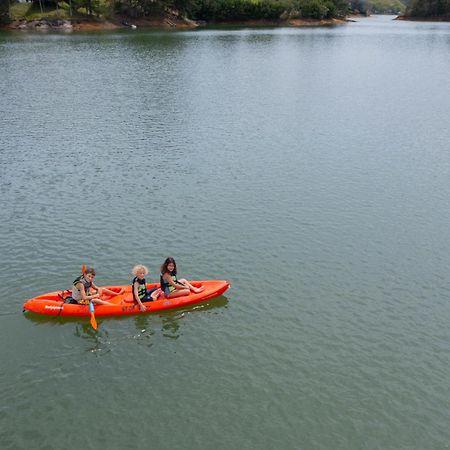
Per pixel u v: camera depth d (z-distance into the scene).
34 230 21.45
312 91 52.41
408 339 15.15
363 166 29.80
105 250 19.84
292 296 17.19
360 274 18.55
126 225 21.92
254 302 16.84
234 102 46.53
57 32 105.81
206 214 23.11
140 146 33.28
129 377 13.68
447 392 13.16
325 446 11.60
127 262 19.02
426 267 19.09
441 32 139.75
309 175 28.27
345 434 11.91
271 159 30.84
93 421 12.27
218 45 92.44
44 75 58.62
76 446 11.60
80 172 28.44
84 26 113.56
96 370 13.95
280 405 12.70
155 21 125.62
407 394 13.08
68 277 18.06
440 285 17.95
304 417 12.36
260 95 49.84
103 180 27.25
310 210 23.75
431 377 13.66
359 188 26.48
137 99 47.31
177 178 27.59
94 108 43.62
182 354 14.52
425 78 61.56
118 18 121.00
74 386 13.37
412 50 92.88
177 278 17.98
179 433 11.92
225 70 65.56
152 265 18.81
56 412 12.53
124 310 16.12
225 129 37.44
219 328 15.61
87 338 15.25
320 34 125.38
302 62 74.75
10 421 12.27
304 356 14.38
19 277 18.05
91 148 32.78
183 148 32.91
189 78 59.03
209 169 29.02
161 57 75.06
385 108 44.56
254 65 70.62
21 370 13.91
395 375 13.70
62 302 16.20
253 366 14.02
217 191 25.83
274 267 18.89
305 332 15.39
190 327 15.69
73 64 66.62
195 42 95.81
